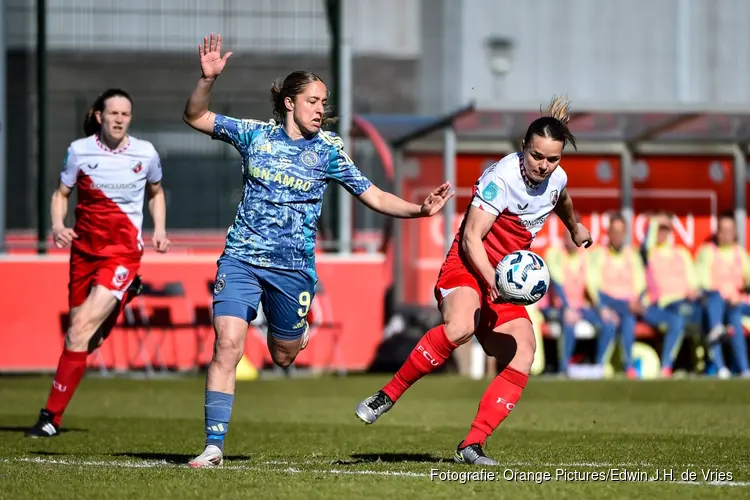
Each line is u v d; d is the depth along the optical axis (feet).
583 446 90.48
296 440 97.04
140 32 280.51
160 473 69.82
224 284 74.54
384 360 185.16
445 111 377.30
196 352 182.70
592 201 207.72
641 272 182.29
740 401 141.79
